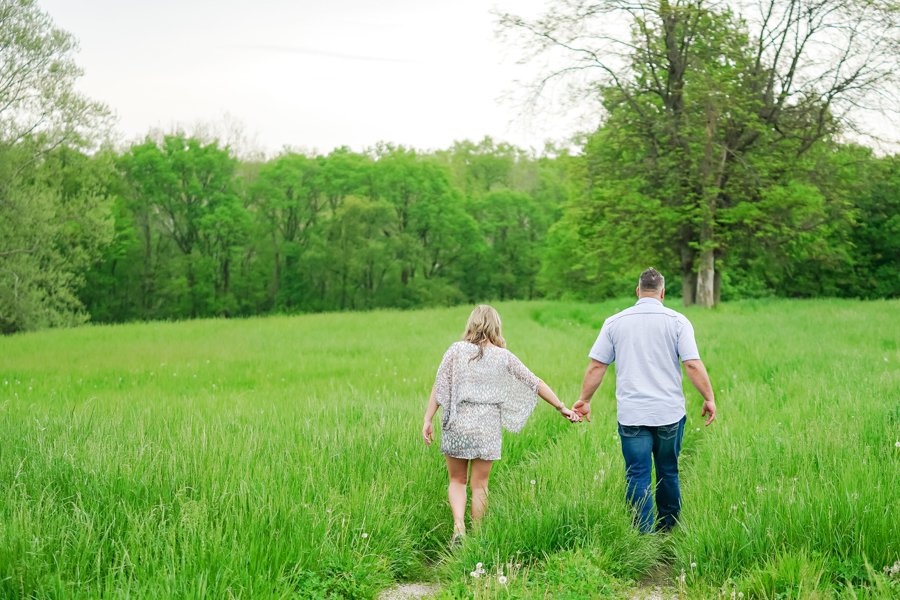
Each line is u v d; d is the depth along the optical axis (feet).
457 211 206.18
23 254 99.50
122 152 181.57
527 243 215.72
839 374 32.96
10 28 86.17
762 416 25.81
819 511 14.78
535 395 17.92
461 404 17.60
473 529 16.52
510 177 242.99
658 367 17.03
